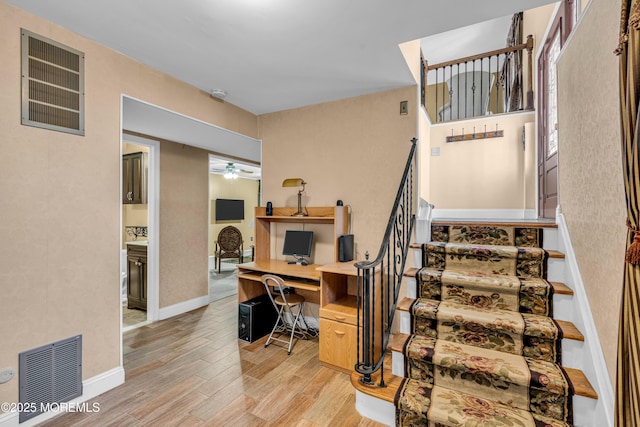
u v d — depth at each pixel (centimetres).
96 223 216
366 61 244
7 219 175
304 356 279
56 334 195
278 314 322
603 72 151
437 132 444
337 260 298
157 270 369
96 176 215
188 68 256
